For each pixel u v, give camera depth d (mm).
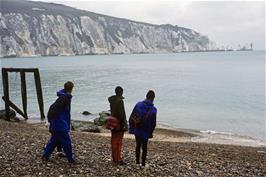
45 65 152125
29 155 11648
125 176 10148
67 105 10406
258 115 37875
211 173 11633
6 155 11555
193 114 38531
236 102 48000
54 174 9797
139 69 126500
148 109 10562
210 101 49219
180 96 54938
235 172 12211
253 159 16406
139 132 10750
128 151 14461
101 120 29297
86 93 58031
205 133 27625
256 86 68688
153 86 70375
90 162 11336
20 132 19266
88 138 19609
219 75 98500
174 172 11156
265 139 25828
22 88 30016
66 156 11227
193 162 13344
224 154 17188
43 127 25625
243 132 28859
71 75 97375
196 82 78688
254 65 148625
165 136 25203
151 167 11398
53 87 65812
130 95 56438
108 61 194125
